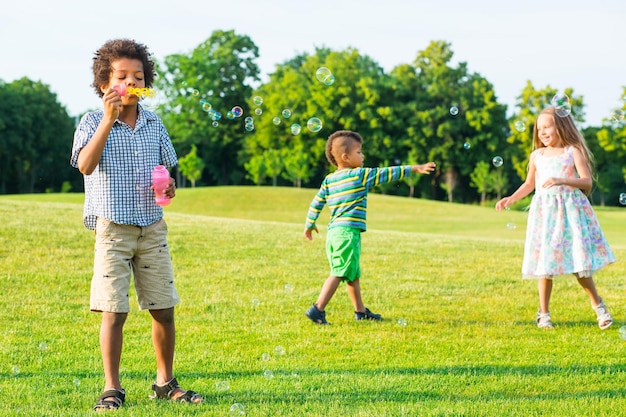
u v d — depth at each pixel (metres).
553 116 5.10
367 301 5.90
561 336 4.63
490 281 6.80
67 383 3.54
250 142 46.75
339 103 44.66
